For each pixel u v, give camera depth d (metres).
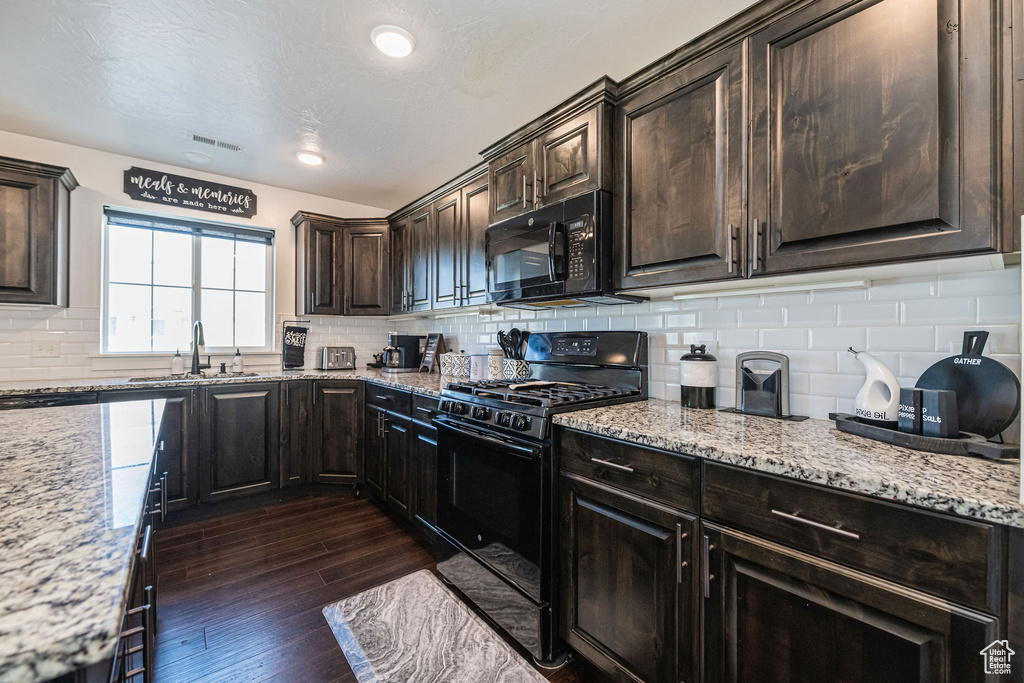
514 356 2.52
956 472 0.87
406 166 2.91
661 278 1.55
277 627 1.63
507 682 1.39
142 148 2.66
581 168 1.77
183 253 3.13
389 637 1.59
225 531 2.44
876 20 1.07
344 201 3.68
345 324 3.75
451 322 3.37
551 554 1.48
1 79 1.94
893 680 0.81
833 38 1.14
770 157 1.26
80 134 2.48
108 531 0.54
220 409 2.67
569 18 1.55
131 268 2.94
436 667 1.45
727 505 1.06
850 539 0.87
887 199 1.04
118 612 0.38
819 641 0.91
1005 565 0.71
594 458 1.38
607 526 1.33
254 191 3.27
